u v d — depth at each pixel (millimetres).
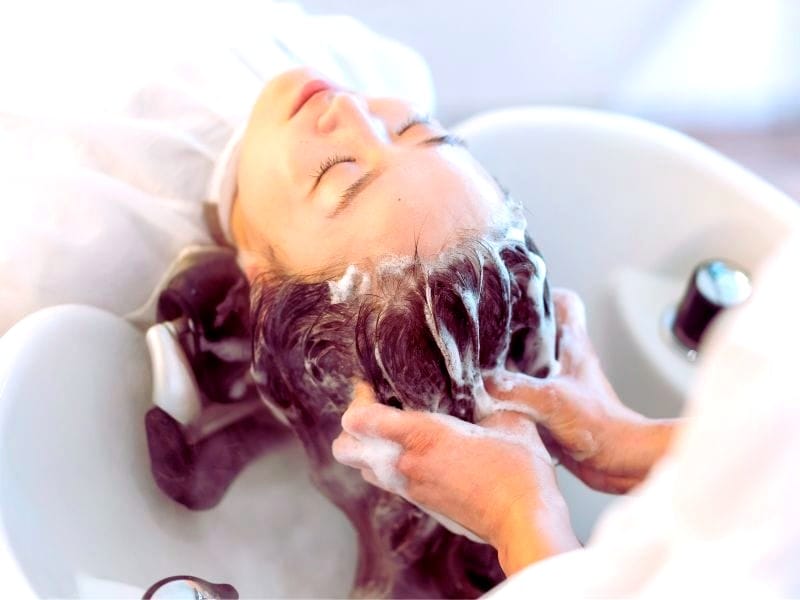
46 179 545
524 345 503
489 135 712
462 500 432
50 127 564
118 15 593
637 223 734
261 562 560
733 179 682
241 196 557
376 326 456
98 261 566
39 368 461
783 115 1068
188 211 606
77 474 462
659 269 740
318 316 482
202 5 621
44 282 545
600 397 496
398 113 530
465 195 483
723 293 657
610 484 481
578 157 722
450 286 450
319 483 567
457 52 959
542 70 992
